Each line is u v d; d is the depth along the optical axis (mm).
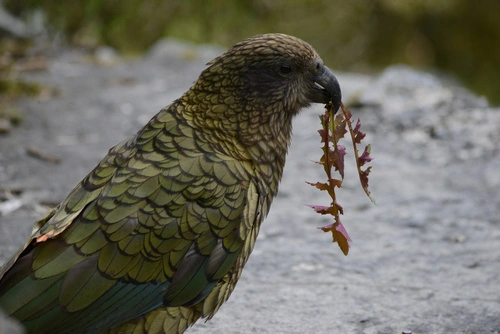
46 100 16922
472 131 15352
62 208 6766
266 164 7402
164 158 6926
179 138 7074
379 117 16062
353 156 14312
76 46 22328
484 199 12391
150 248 6645
